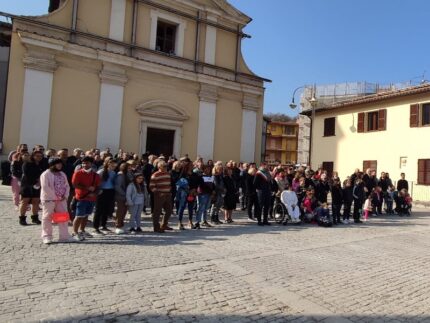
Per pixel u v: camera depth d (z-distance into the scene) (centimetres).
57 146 1594
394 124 2356
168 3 1922
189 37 1997
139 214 916
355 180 1362
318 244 884
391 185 1688
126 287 518
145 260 656
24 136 1525
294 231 1060
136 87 1794
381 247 892
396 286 593
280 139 7669
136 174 909
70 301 459
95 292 493
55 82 1596
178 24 1969
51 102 1584
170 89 1891
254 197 1170
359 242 940
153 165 1180
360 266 702
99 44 1712
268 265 670
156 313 440
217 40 2092
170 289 520
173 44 1992
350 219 1420
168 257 686
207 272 607
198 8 2009
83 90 1659
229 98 2100
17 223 902
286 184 1262
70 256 655
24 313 420
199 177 1029
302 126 4234
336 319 452
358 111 2595
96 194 809
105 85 1708
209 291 521
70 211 936
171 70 1873
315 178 1319
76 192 790
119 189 872
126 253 698
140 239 830
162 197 925
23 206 885
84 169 798
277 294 524
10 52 1518
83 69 1662
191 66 1980
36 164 898
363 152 2538
